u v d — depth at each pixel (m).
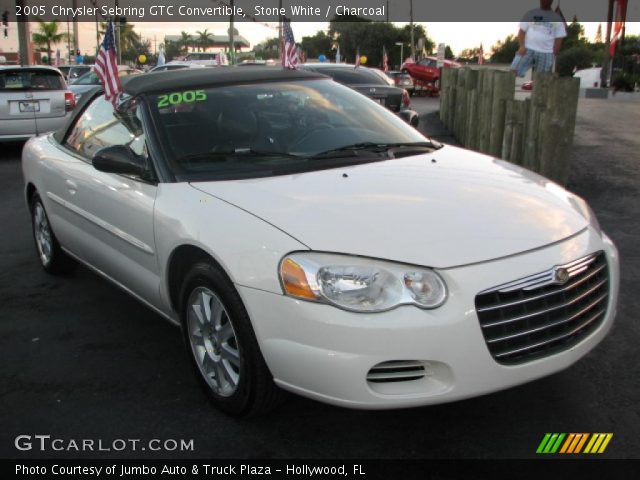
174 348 4.05
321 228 2.87
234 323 3.00
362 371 2.64
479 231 2.89
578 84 6.75
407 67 32.88
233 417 3.24
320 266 2.73
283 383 2.85
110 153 3.66
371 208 3.02
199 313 3.32
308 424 3.18
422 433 3.08
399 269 2.70
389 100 12.94
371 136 4.08
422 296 2.67
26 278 5.38
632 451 2.91
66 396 3.51
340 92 4.54
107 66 4.18
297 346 2.74
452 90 13.43
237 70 4.52
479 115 9.59
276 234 2.89
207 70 4.50
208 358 3.29
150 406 3.39
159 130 3.79
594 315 3.10
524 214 3.09
